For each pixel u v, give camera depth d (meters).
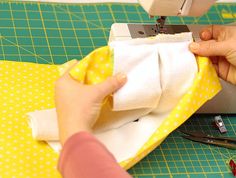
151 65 1.08
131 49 1.07
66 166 0.88
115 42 1.09
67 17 1.54
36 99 1.23
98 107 1.02
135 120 1.18
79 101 1.00
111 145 1.12
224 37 1.25
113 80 1.02
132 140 1.13
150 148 1.12
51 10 1.55
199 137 1.27
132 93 1.05
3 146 1.11
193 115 1.34
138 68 1.08
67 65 1.34
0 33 1.43
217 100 1.30
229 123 1.35
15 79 1.27
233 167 1.21
